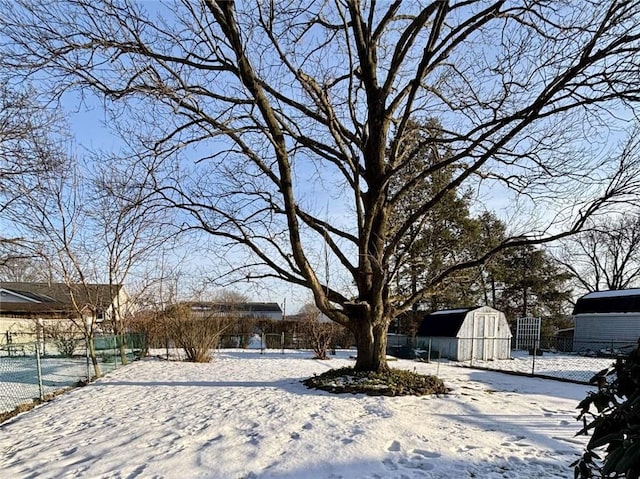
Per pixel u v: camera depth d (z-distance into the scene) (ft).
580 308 83.15
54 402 26.40
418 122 35.63
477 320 62.28
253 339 77.15
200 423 19.86
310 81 27.45
